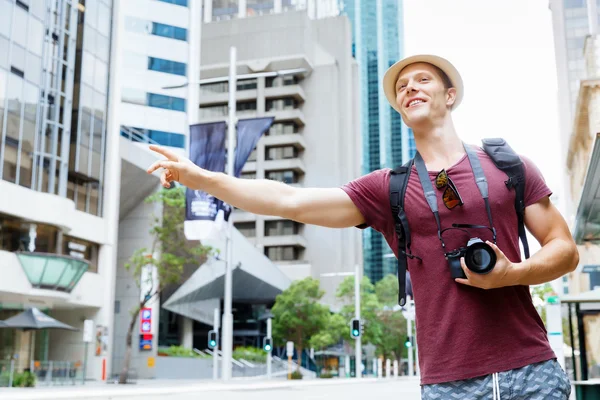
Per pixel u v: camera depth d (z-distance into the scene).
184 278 52.00
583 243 15.99
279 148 97.94
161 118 61.06
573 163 46.38
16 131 31.98
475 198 2.22
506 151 2.32
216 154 22.36
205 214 22.16
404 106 2.41
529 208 2.28
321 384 36.12
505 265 2.01
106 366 37.75
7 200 30.72
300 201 2.36
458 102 2.45
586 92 38.69
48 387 26.91
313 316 55.47
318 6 196.50
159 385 30.53
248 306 77.69
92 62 38.53
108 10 40.50
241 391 24.84
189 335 60.38
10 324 26.81
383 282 78.19
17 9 32.53
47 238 33.38
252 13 124.50
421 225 2.24
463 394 2.11
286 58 99.19
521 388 2.07
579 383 10.94
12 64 32.06
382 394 23.22
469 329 2.12
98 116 38.94
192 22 64.56
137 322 47.44
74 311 38.75
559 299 11.21
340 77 108.44
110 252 39.19
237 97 99.62
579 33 60.12
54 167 34.00
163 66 62.22
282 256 93.31
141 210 49.44
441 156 2.36
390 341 71.25
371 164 190.50
